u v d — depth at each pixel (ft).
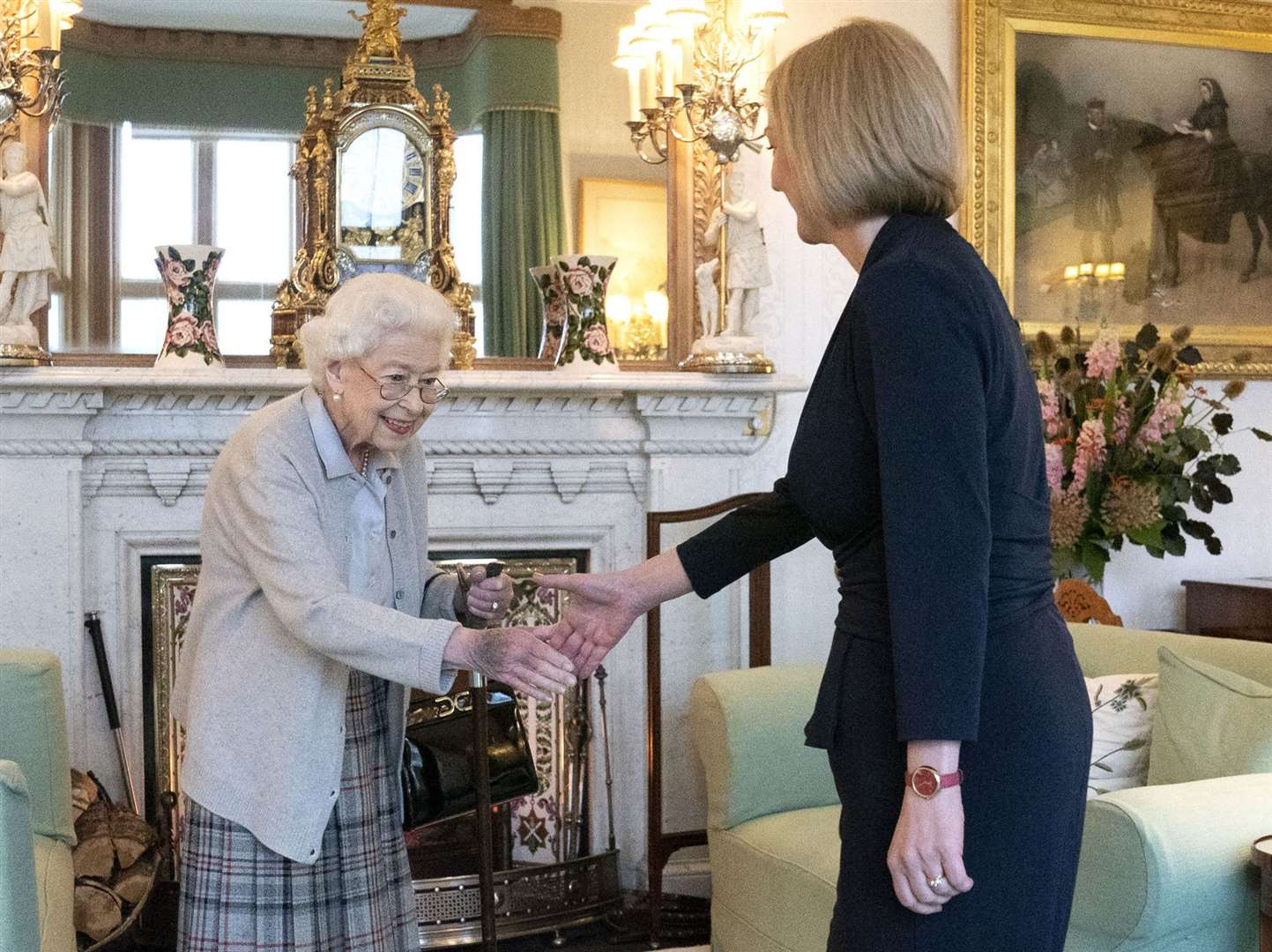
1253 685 8.73
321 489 6.94
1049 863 5.05
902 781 5.03
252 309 12.60
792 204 5.67
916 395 4.81
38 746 9.45
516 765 10.45
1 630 11.69
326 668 6.84
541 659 6.25
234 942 6.82
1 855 6.52
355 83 12.49
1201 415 15.05
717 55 12.66
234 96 12.54
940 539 4.73
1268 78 15.20
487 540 12.95
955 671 4.69
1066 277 14.60
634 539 13.21
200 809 6.93
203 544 7.20
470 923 11.87
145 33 12.34
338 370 6.86
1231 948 7.32
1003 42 14.25
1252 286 15.21
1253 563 15.19
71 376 11.30
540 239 13.15
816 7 13.89
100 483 12.03
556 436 12.89
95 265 12.21
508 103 13.08
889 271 5.00
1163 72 14.87
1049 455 12.79
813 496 5.37
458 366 12.66
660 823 12.13
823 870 9.13
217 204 12.51
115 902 10.96
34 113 11.73
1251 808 7.33
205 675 6.97
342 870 7.10
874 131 5.27
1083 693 5.24
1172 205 14.92
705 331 12.96
